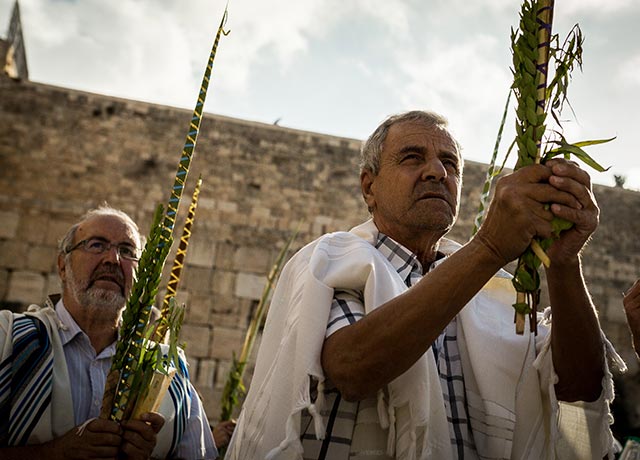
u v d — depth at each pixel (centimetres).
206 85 256
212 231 1188
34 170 1155
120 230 346
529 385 240
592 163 194
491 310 251
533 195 188
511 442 228
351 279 228
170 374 266
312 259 233
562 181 187
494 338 241
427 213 246
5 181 1143
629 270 1283
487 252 192
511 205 188
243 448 227
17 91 1172
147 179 1177
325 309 221
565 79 202
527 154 199
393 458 218
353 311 222
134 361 256
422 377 216
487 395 233
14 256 1125
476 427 233
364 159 268
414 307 195
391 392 217
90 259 335
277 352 236
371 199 268
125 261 340
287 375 220
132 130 1188
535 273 196
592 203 194
